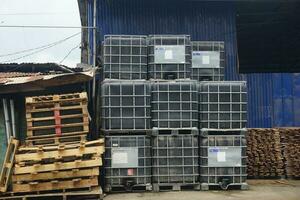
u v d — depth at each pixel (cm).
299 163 1248
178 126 1030
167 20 1397
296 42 2023
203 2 1415
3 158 1038
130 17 1386
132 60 1082
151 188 1017
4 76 1160
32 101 969
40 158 921
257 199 918
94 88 1172
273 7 1617
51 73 1220
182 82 1039
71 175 926
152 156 1027
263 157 1245
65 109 974
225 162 1030
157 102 1032
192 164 1027
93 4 1378
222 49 1161
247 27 1888
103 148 943
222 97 1044
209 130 1033
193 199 916
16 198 919
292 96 1398
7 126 1043
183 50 1088
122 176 1008
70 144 951
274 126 1388
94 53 1276
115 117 1017
